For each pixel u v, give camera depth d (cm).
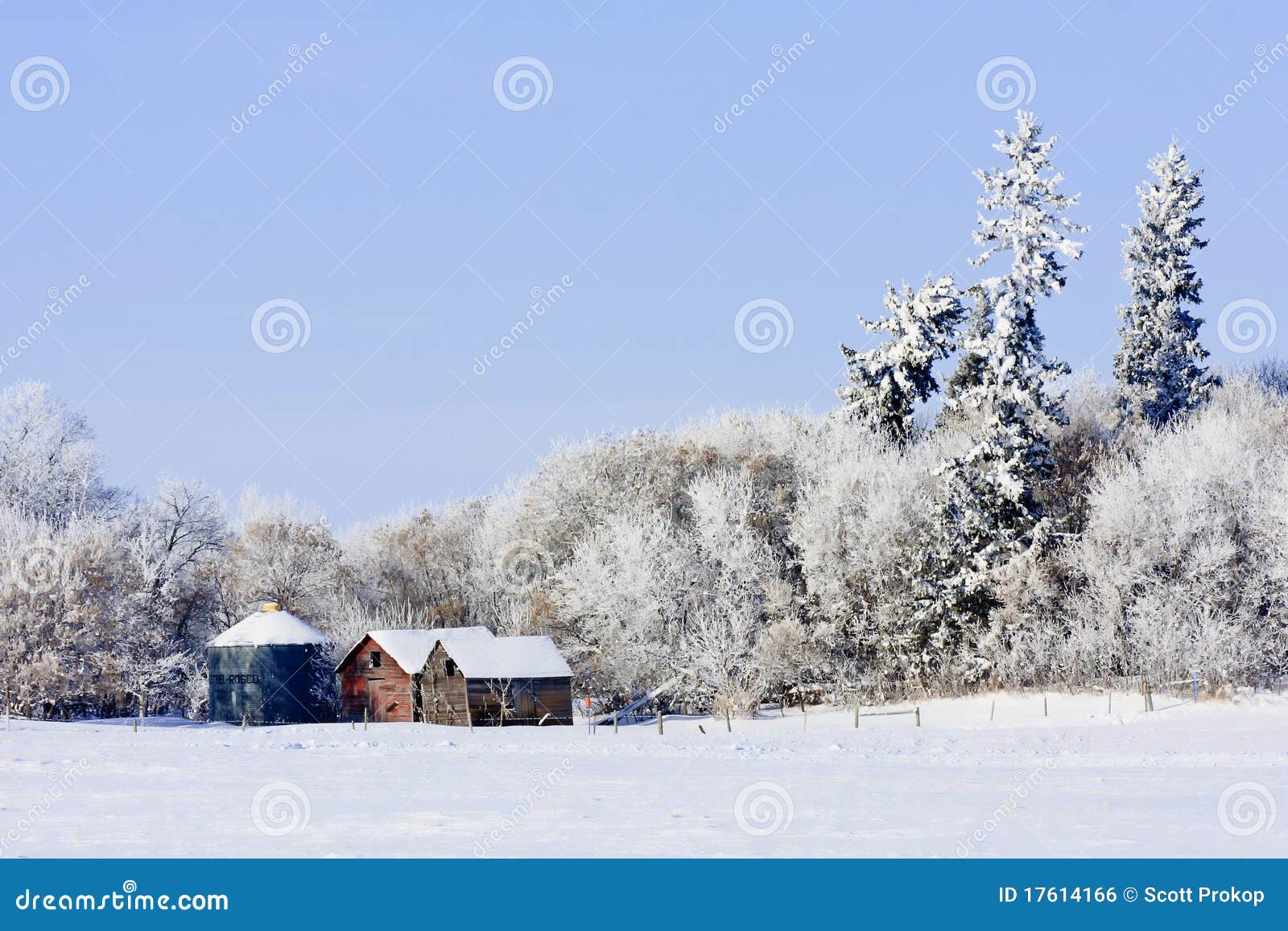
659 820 2588
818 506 7838
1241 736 5216
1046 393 7369
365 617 8656
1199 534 6906
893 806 2803
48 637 7650
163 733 5716
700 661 7475
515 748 4644
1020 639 6975
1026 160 7250
